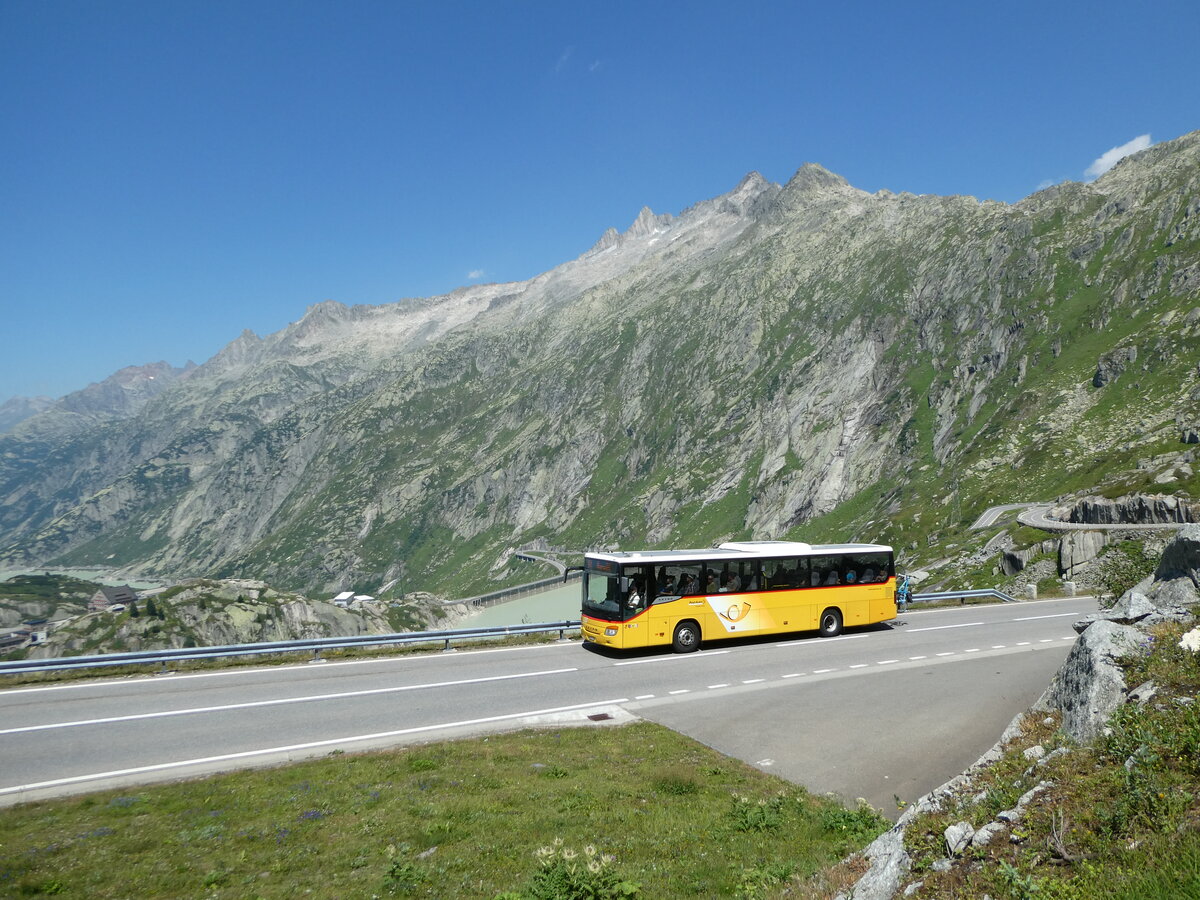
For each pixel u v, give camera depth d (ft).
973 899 26.84
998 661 109.91
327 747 74.43
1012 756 43.73
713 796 58.80
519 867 44.34
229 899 41.24
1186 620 54.34
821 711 85.81
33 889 42.78
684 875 41.73
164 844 49.83
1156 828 27.22
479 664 110.83
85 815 56.08
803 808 55.16
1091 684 47.50
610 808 55.42
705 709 87.81
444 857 46.29
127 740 76.23
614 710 87.66
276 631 540.93
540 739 76.23
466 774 64.49
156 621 513.45
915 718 82.28
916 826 35.55
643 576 114.52
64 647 485.97
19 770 67.72
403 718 84.48
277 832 51.26
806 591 126.11
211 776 65.92
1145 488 347.77
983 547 386.11
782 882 38.96
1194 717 34.14
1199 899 21.95
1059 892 24.81
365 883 42.78
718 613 118.73
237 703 89.97
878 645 122.01
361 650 122.01
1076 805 31.19
